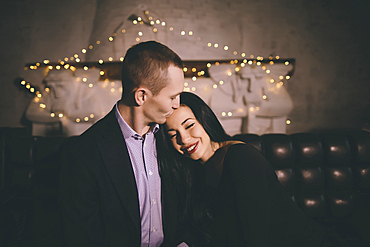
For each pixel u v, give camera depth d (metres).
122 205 0.84
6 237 1.25
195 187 1.09
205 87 2.85
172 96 0.80
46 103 2.82
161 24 2.95
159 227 0.98
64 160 0.82
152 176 0.94
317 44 3.09
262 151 1.51
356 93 3.11
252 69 2.85
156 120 0.85
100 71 2.83
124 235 0.86
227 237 0.97
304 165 1.54
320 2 3.06
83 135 0.87
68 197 0.79
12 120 2.92
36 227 1.35
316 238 0.97
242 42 3.06
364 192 1.51
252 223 0.82
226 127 2.89
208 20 3.02
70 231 0.78
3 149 1.48
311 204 1.48
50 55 2.94
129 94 0.82
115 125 0.88
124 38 2.93
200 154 0.96
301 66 3.08
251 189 0.83
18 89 2.90
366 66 3.10
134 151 0.90
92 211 0.81
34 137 1.55
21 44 2.92
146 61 0.76
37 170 1.44
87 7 2.93
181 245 0.98
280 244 0.95
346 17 3.08
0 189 1.45
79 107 2.81
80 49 2.94
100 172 0.82
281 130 2.92
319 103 3.11
